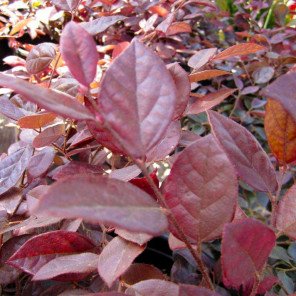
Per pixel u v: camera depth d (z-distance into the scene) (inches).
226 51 10.0
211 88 19.6
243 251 5.0
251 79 20.8
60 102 4.5
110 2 15.5
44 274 6.6
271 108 6.2
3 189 8.9
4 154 10.9
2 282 8.5
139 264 7.6
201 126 18.2
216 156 5.5
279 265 12.3
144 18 17.7
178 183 5.6
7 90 12.7
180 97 8.0
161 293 6.3
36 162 9.3
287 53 20.9
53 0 11.4
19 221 8.7
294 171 14.8
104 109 4.9
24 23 15.9
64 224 8.3
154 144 4.9
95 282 8.2
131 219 4.0
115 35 17.7
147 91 5.1
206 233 5.6
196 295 5.0
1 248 8.8
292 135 6.3
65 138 9.9
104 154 10.9
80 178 4.0
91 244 7.7
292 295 6.2
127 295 5.7
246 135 6.8
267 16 25.1
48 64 10.6
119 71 5.1
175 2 16.5
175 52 18.8
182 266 10.6
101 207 3.8
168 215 4.6
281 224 6.4
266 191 6.6
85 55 5.0
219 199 5.5
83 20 17.9
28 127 8.6
